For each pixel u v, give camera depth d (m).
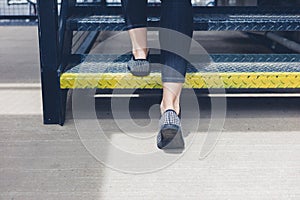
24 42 4.04
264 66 1.90
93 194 1.24
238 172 1.38
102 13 2.16
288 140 1.64
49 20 1.69
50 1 1.67
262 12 2.18
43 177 1.34
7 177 1.33
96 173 1.37
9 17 5.16
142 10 1.72
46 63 1.73
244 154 1.51
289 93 2.21
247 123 1.81
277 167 1.42
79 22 1.88
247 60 1.98
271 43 3.29
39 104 2.07
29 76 2.65
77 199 1.21
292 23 1.85
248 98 2.14
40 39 1.70
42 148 1.55
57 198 1.21
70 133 1.70
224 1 3.54
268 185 1.30
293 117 1.90
